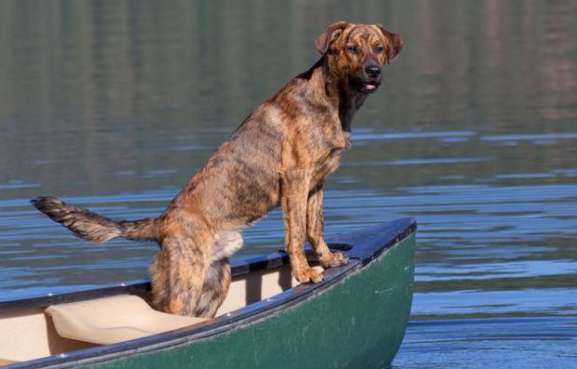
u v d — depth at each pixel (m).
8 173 17.16
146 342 7.24
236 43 29.97
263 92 22.83
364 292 9.45
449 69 25.58
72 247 14.09
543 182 15.70
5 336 8.35
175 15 36.47
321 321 8.86
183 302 8.66
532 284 12.34
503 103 21.22
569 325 11.33
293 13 36.00
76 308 8.51
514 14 34.69
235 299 9.69
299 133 8.89
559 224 14.18
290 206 8.91
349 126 9.13
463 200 15.11
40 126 20.61
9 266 13.33
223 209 8.84
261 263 9.78
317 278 8.87
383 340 9.98
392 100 22.05
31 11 38.12
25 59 28.67
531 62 25.94
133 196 15.58
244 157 8.91
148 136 19.27
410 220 10.45
